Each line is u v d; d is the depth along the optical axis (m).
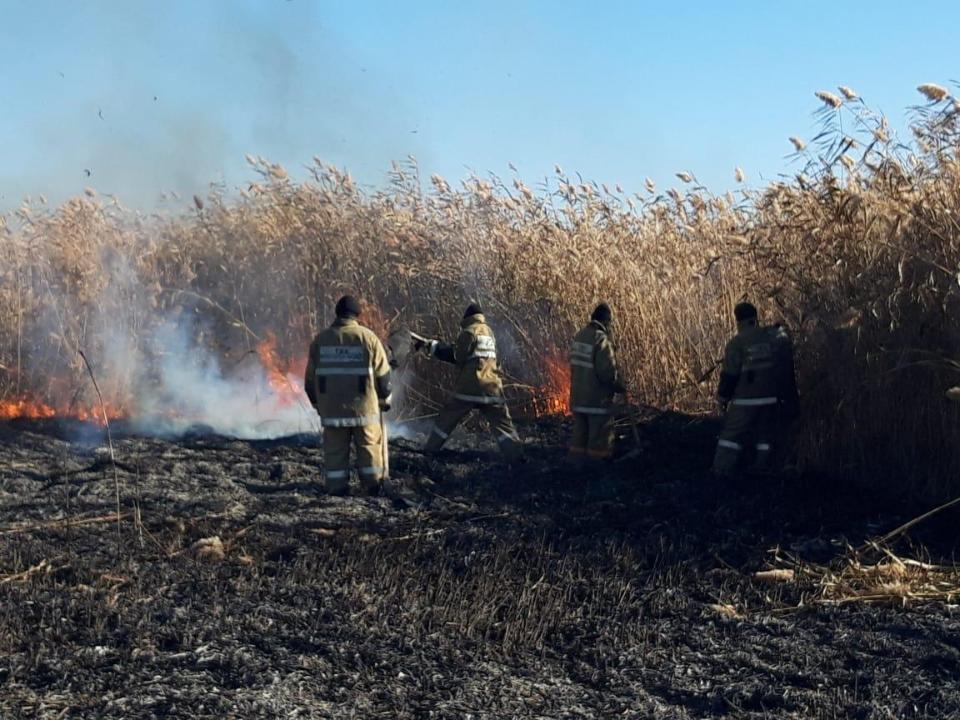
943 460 8.95
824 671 5.45
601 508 8.76
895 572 6.87
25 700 4.83
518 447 10.56
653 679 5.34
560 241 13.23
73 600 6.14
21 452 10.01
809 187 9.94
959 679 5.28
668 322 12.30
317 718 4.74
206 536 7.66
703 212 13.23
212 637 5.66
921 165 9.43
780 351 9.60
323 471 9.83
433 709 4.88
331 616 6.02
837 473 9.65
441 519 8.39
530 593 6.52
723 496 9.01
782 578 6.89
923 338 8.94
